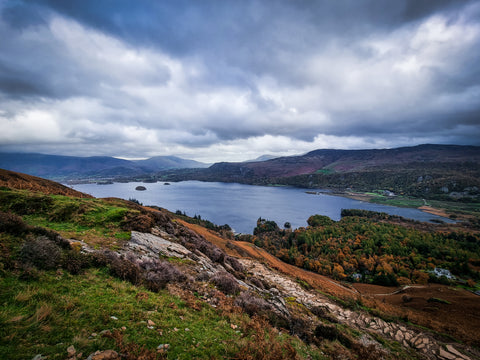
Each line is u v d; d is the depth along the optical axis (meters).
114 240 12.47
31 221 13.16
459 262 89.19
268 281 20.92
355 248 107.81
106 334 4.84
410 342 13.08
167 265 10.81
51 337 4.37
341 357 8.73
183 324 6.55
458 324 22.41
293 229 167.38
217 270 14.75
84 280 7.08
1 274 5.70
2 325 4.26
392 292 52.47
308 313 14.05
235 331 7.28
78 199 18.39
